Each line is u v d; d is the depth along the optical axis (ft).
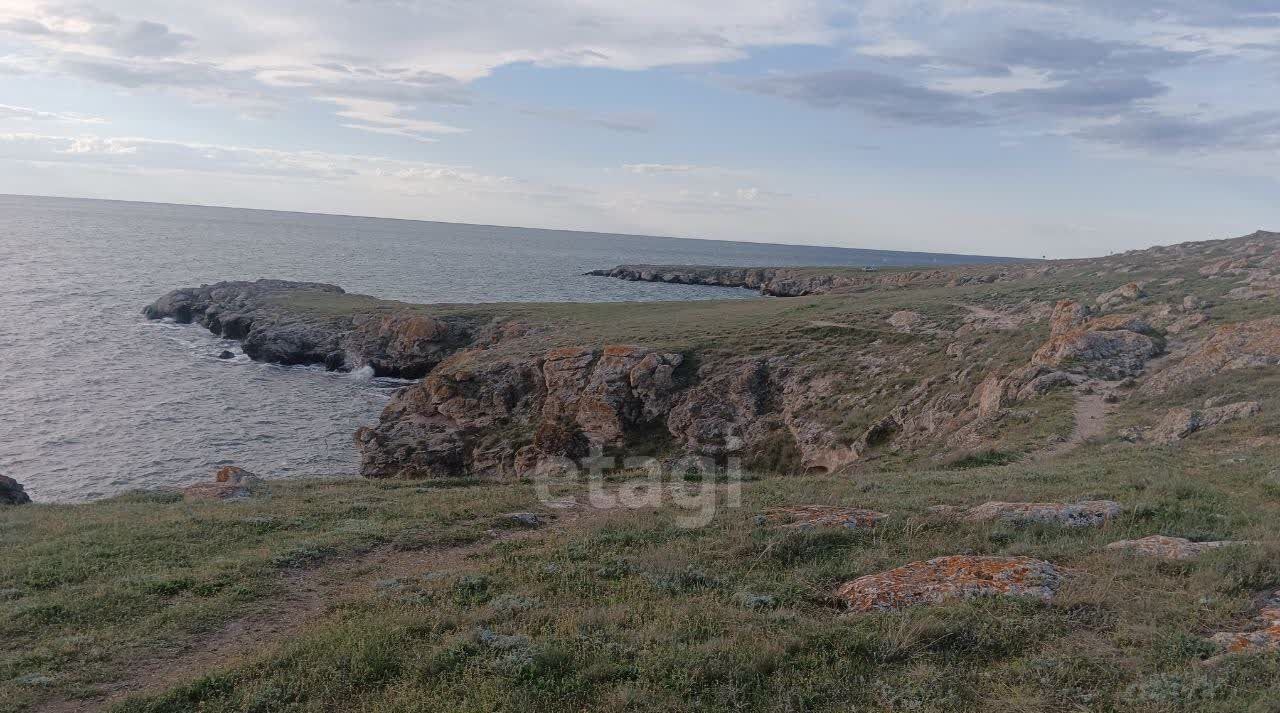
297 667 28.37
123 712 25.67
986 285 242.17
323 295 300.81
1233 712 20.84
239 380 206.08
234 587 39.52
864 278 444.14
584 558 42.32
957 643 27.17
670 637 28.89
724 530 45.37
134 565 43.98
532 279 536.83
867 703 23.76
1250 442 64.64
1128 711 21.79
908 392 126.62
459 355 197.36
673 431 139.85
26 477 124.98
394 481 83.51
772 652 26.78
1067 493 49.80
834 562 38.17
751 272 556.51
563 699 24.86
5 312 269.85
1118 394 91.40
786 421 134.92
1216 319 113.80
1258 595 29.45
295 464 142.51
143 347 236.84
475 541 49.93
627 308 255.29
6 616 35.17
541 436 140.26
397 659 28.68
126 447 143.74
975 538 39.81
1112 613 28.55
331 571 43.32
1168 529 39.24
